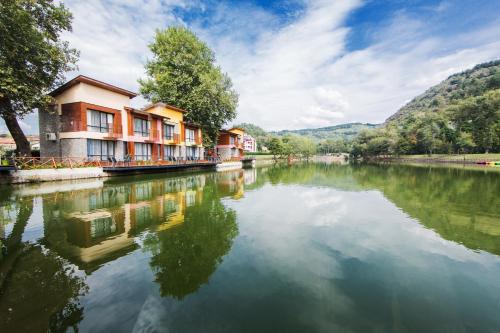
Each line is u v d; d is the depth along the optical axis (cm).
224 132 4994
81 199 1259
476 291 477
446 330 372
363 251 661
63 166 1941
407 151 7738
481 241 732
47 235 749
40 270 541
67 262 580
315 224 901
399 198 1402
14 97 1711
